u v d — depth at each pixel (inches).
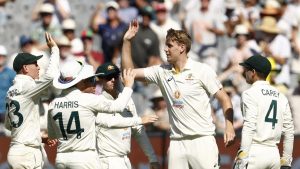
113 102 1344.7
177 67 1418.6
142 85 2185.0
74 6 2536.9
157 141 1947.6
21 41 2130.9
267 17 2298.2
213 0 2362.2
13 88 1440.7
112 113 1364.4
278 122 1419.8
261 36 2283.5
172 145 1432.1
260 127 1405.0
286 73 2223.2
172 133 1432.1
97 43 2395.4
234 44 2324.1
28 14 2440.9
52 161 1879.9
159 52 2210.9
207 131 1414.9
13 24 2420.0
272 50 2255.2
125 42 1455.5
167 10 2338.8
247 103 1403.8
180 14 2410.2
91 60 2226.9
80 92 1349.7
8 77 2018.9
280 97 1433.3
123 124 1407.5
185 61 1418.6
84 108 1338.6
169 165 1435.8
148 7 2208.4
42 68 1975.9
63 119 1342.3
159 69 1437.0
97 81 1508.4
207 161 1409.9
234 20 2348.7
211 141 1416.1
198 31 2347.4
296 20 2395.4
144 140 1520.7
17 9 2445.9
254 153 1402.6
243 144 1390.3
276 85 2185.0
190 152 1414.9
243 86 2149.4
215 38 2351.1
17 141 1434.5
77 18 2527.1
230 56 2226.9
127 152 1499.8
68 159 1347.2
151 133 1947.6
